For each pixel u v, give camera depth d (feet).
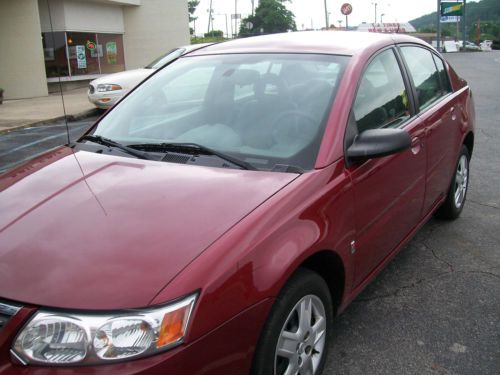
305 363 8.18
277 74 10.61
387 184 10.30
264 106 10.12
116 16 73.26
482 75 66.23
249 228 7.20
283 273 7.22
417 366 9.46
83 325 5.98
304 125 9.45
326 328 8.73
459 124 14.65
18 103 52.21
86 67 68.28
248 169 8.79
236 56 11.59
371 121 10.26
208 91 11.00
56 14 62.44
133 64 77.20
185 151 9.51
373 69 10.90
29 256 6.81
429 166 12.51
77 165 9.43
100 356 5.92
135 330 6.02
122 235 7.05
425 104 12.96
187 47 44.06
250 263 6.95
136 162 9.32
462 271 12.95
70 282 6.34
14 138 32.96
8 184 9.11
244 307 6.75
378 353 9.83
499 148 25.88
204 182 8.29
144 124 10.82
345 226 8.78
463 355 9.75
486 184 19.85
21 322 6.11
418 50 13.74
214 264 6.63
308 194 8.20
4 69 56.70
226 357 6.61
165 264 6.54
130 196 8.00
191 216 7.38
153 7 76.43
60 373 5.88
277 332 7.32
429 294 11.90
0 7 55.67
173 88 11.51
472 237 14.93
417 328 10.61
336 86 9.91
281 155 9.05
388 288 12.18
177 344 6.13
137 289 6.22
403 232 11.65
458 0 157.07
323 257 8.45
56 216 7.63
